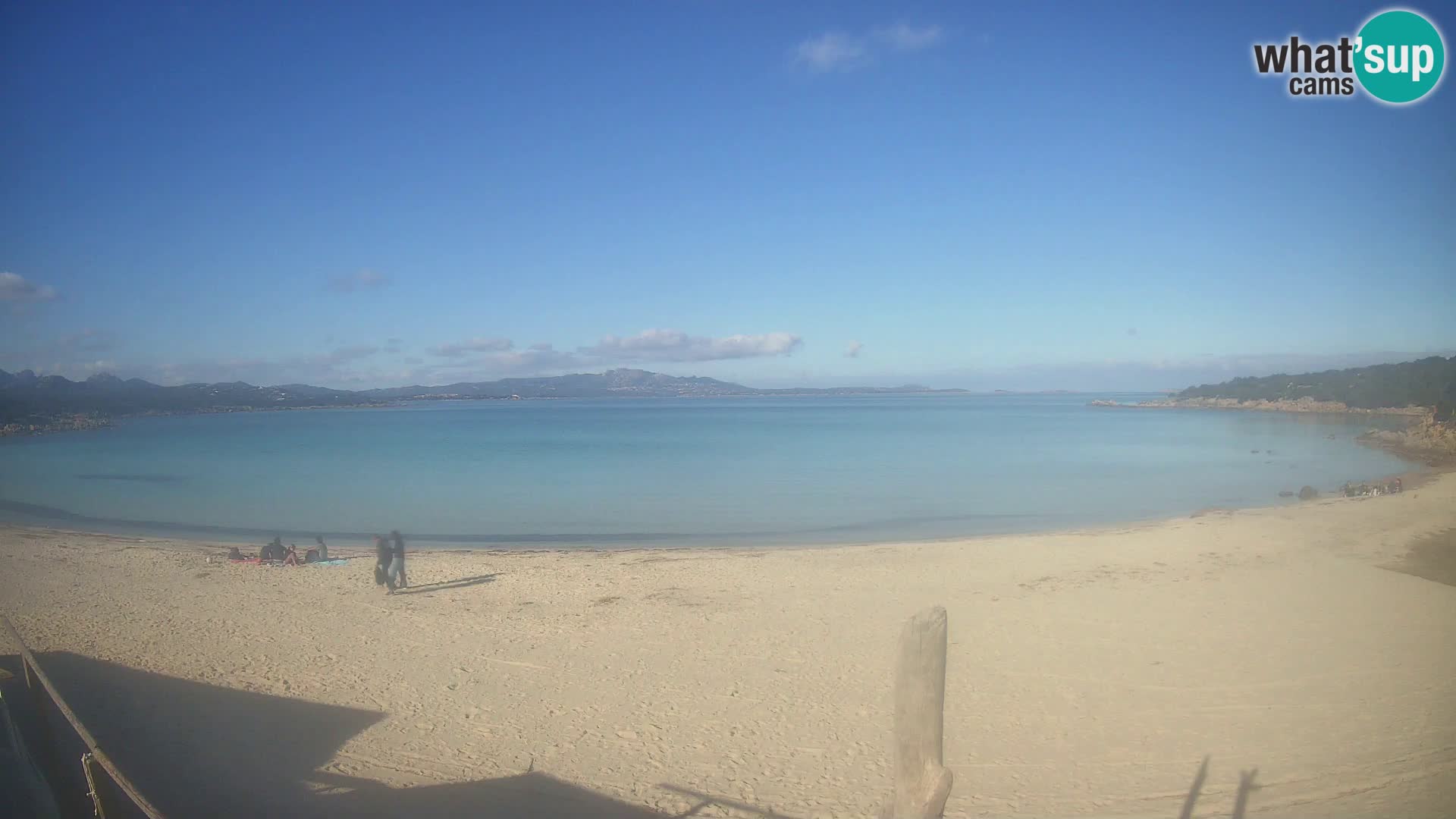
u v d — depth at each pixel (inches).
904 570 799.7
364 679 491.2
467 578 786.2
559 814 327.6
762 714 435.5
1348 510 1161.4
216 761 372.5
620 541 1106.7
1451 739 367.2
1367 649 509.7
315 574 807.7
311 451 2876.5
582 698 460.4
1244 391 6633.9
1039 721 414.0
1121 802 324.8
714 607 657.0
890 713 436.8
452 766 373.7
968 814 319.9
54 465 2397.9
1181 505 1441.9
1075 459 2397.9
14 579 781.9
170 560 888.9
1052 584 719.7
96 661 515.8
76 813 287.4
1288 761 355.3
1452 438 2508.6
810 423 5108.3
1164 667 488.1
